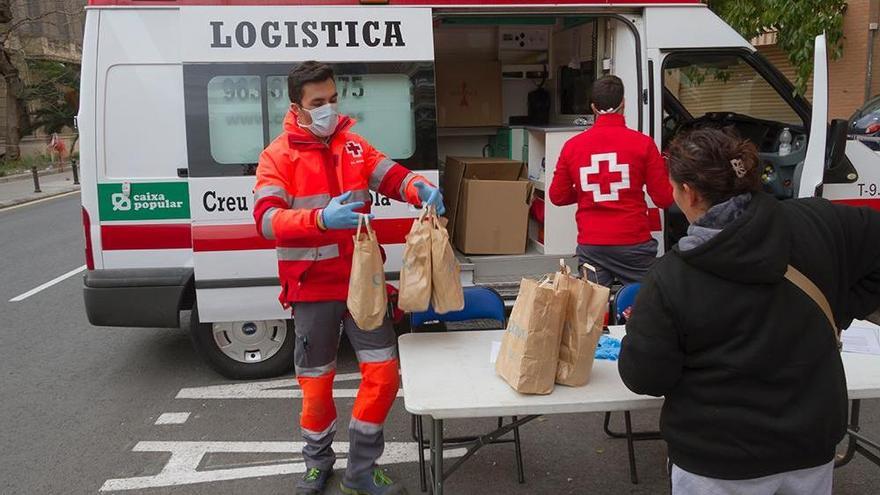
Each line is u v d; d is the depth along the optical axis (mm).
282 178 2988
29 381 5016
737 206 1922
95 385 4906
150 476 3652
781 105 5176
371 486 3273
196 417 4324
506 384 2613
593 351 2578
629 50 4914
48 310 6930
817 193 4461
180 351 5566
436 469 2729
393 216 4488
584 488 3457
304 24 4328
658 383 2002
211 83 4262
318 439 3326
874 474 3486
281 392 4660
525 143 5707
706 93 5465
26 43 30359
